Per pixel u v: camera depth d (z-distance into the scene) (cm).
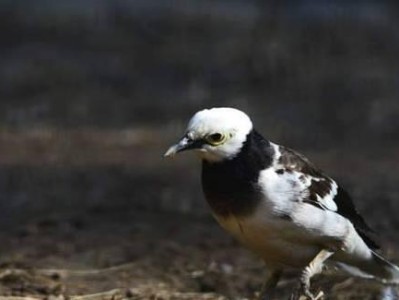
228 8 2797
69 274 1044
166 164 1566
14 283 1001
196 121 805
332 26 2506
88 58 2331
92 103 1998
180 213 1297
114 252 1125
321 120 1848
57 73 2203
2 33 2512
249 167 803
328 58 2278
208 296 990
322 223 821
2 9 2719
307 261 845
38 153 1647
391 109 1906
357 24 2544
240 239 838
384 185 1417
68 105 1983
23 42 2450
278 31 2502
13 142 1722
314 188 818
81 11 2741
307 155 1608
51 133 1786
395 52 2317
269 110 1927
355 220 870
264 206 801
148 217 1276
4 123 1855
